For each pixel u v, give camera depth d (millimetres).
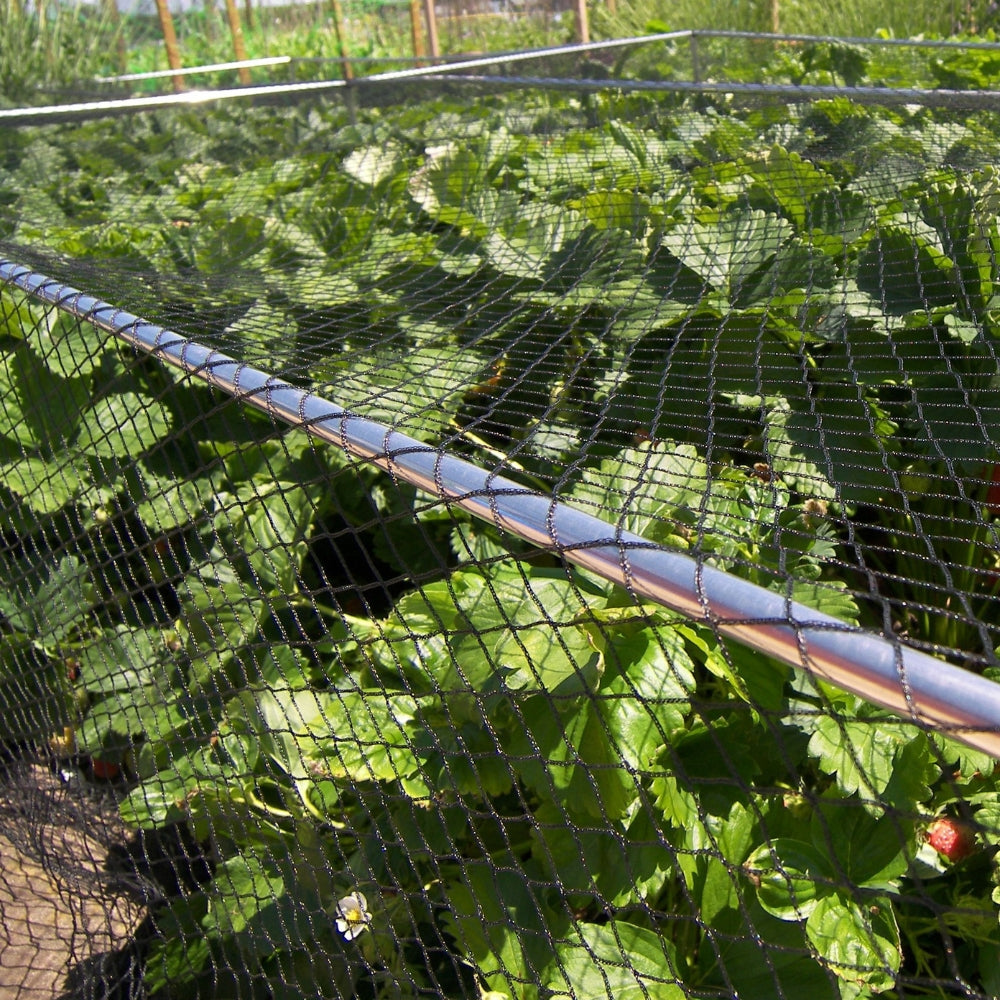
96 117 5695
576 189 3439
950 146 3195
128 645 2176
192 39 14234
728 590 728
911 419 1979
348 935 1648
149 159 5773
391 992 1660
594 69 5637
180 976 1870
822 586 744
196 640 2004
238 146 5688
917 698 638
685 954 1560
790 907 1428
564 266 2717
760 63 5559
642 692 1502
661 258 2615
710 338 2248
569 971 1465
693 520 1713
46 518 2410
